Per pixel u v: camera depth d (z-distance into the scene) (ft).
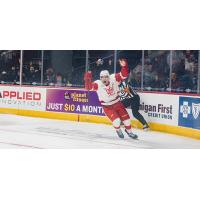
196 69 41.86
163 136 43.01
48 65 45.16
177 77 42.55
